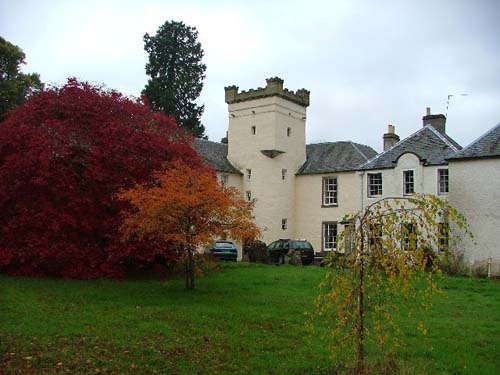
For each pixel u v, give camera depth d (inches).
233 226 653.3
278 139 1445.6
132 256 765.3
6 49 1368.1
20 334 431.2
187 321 498.9
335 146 1544.0
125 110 832.9
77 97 813.2
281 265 1042.1
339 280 330.0
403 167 1179.9
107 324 477.4
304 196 1493.6
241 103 1503.4
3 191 759.1
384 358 358.0
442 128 1248.2
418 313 555.5
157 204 611.8
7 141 774.5
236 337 444.8
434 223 322.3
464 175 987.9
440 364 383.2
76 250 757.9
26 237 754.2
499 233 936.3
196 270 700.7
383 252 326.0
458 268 954.7
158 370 361.1
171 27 1972.2
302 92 1542.8
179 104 1925.4
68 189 750.5
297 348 415.2
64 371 352.2
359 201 1259.2
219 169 1413.6
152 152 803.4
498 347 430.0
